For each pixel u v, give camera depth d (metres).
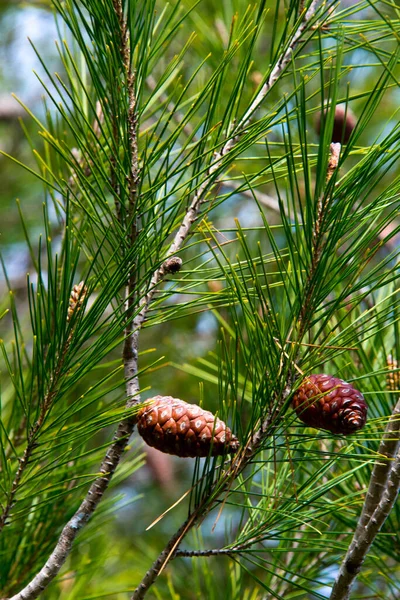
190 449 1.73
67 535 1.78
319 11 1.83
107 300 1.74
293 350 1.72
